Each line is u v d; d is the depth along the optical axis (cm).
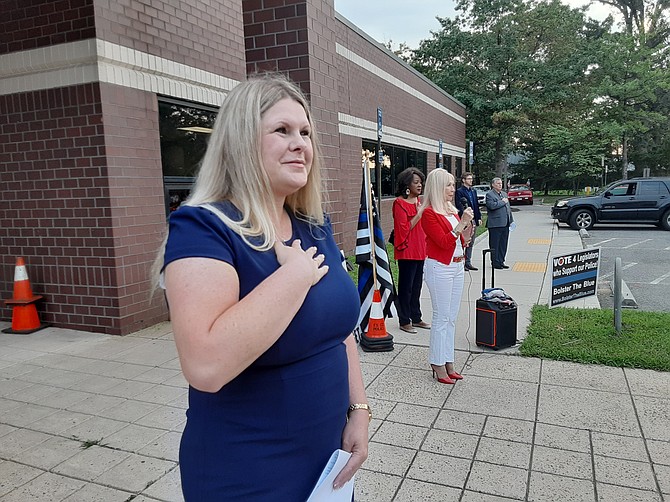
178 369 487
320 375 135
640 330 563
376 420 377
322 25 745
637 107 3503
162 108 659
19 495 291
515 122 3250
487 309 521
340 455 140
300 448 133
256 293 116
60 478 308
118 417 388
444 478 304
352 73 1211
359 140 1262
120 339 581
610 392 419
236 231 125
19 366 498
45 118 593
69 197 595
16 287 609
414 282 609
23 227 626
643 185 1745
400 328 616
